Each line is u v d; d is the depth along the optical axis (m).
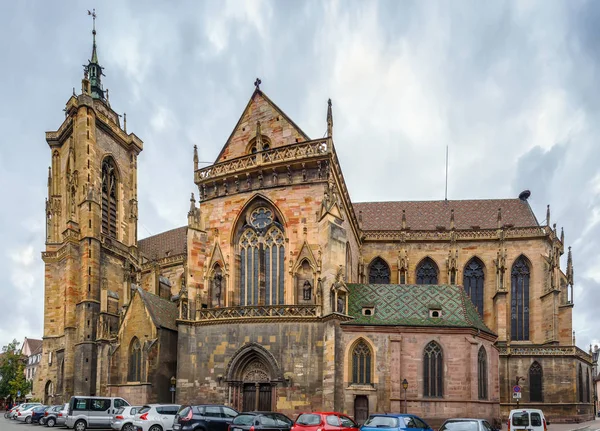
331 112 57.09
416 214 96.50
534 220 90.75
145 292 66.31
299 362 51.84
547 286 82.25
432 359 53.25
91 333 81.50
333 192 57.53
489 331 57.34
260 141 61.00
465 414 51.91
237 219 59.62
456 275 84.38
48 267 93.25
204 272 59.56
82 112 92.12
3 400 138.12
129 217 102.19
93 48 108.88
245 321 54.00
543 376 75.81
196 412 40.78
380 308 56.50
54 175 100.38
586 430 57.16
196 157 63.16
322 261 54.28
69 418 52.22
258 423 37.31
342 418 36.69
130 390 60.34
